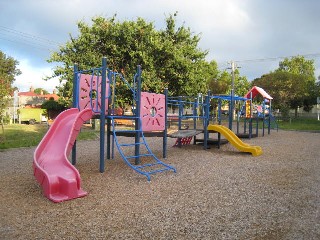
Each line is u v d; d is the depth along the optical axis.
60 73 22.89
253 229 4.02
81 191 5.57
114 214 4.55
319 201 5.18
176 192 5.71
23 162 8.97
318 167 8.20
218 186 6.14
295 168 8.05
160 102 9.59
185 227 4.08
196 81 23.42
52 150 6.43
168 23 24.14
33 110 40.06
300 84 35.19
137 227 4.08
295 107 42.22
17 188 5.99
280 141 15.13
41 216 4.47
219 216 4.48
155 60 22.11
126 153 10.72
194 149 12.05
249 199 5.29
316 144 13.75
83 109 7.87
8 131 21.11
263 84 36.12
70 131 6.75
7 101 14.48
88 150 11.42
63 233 3.88
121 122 25.28
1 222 4.23
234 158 9.72
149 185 6.21
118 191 5.77
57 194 5.37
